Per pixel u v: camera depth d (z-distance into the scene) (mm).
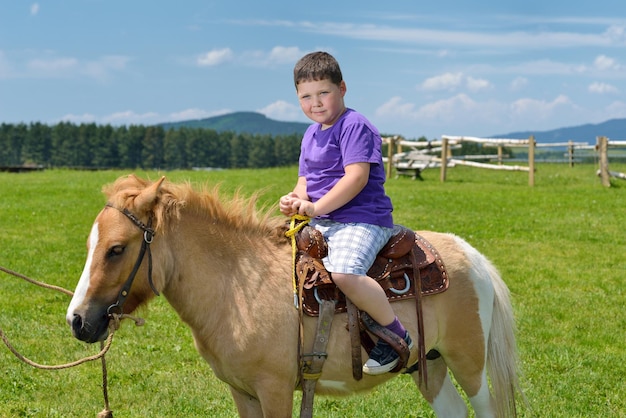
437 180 25438
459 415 4883
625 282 10469
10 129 121750
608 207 17438
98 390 6434
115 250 3947
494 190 21531
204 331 4176
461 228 14688
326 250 4207
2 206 18344
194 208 4223
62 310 9055
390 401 6176
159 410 6004
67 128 121938
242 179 24688
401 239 4387
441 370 4914
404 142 28859
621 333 8164
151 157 121812
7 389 6383
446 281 4449
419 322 4359
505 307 4797
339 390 4445
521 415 5852
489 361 4770
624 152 31172
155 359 7277
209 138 124250
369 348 4254
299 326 4141
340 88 4324
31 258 12109
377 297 4145
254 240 4332
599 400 6207
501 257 12125
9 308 9047
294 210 4184
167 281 4160
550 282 10477
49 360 7227
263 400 4133
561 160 32188
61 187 23078
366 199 4301
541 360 7195
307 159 4438
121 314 4012
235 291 4141
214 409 6020
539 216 16188
